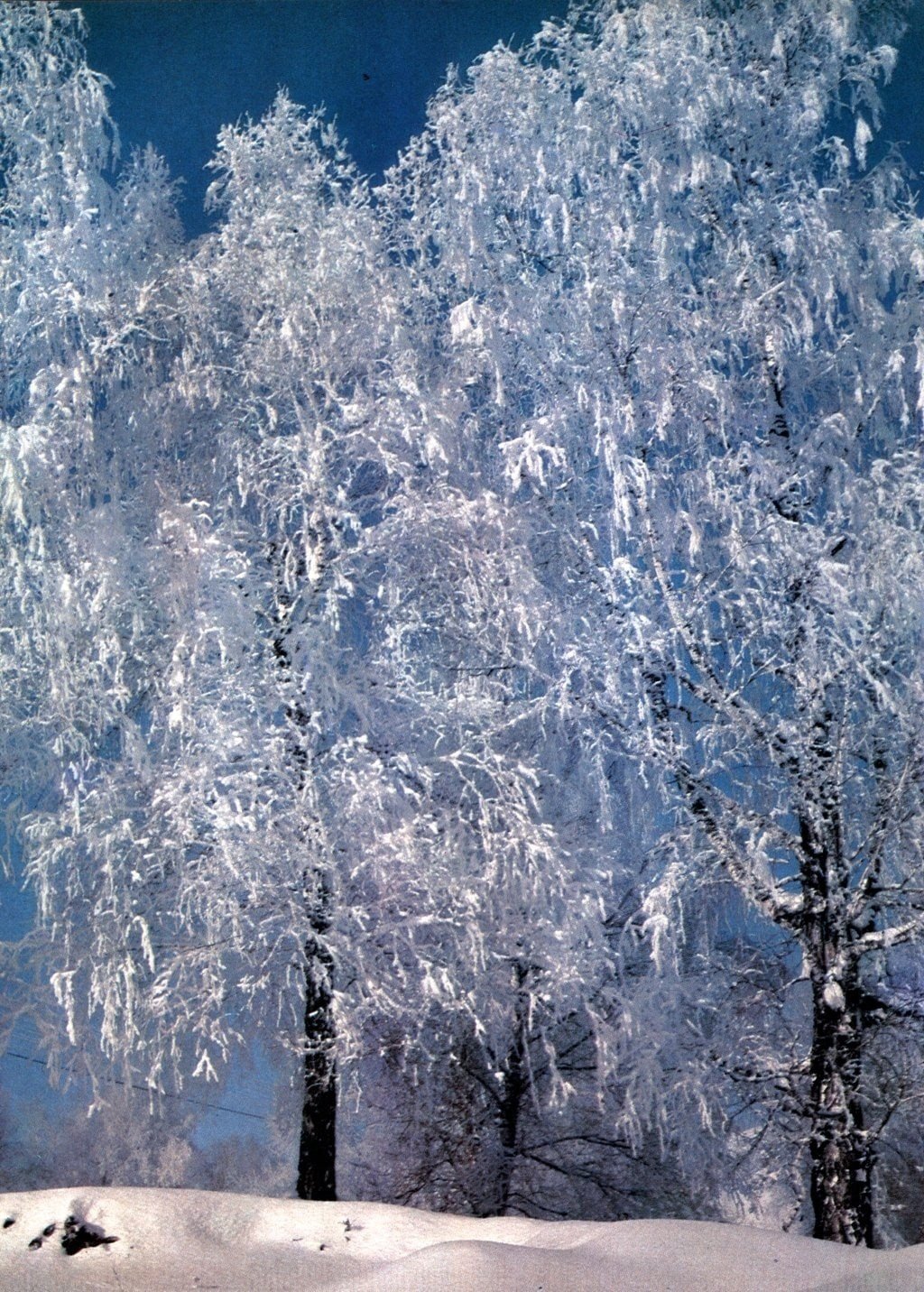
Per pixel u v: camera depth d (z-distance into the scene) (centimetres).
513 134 1194
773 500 1157
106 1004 982
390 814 1068
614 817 1230
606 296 1172
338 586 1119
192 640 1052
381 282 1191
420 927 1082
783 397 1216
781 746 1114
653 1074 1032
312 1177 1039
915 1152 1246
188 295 1198
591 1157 1299
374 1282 548
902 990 1127
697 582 1153
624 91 1177
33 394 1116
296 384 1202
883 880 1127
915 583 1046
